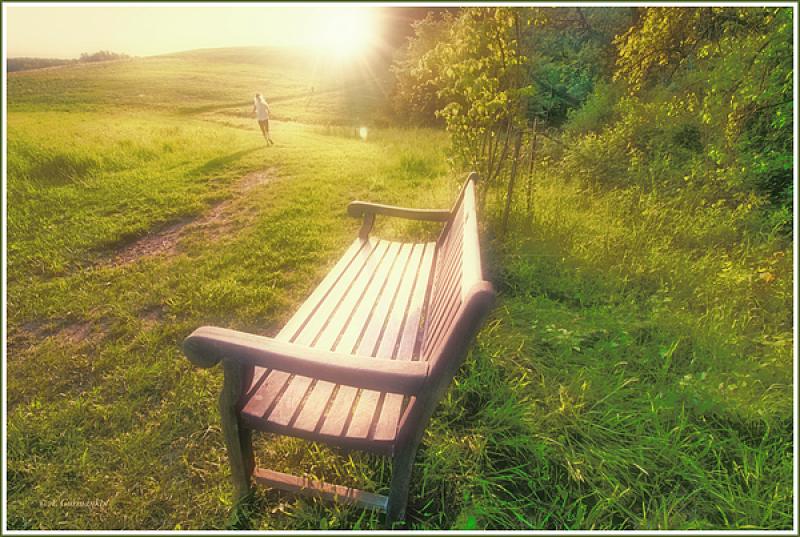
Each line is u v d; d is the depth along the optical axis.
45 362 2.81
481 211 4.48
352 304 2.53
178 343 2.97
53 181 6.95
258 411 1.71
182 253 4.48
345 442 1.63
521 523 1.80
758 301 3.09
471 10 4.01
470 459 2.06
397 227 4.87
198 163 8.52
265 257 4.30
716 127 5.28
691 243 4.14
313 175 7.69
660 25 5.47
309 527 1.80
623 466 1.99
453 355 1.39
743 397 2.29
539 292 3.46
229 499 1.90
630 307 3.16
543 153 6.39
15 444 2.16
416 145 10.73
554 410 2.26
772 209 4.52
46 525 1.83
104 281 3.89
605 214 4.54
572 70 10.38
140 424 2.33
